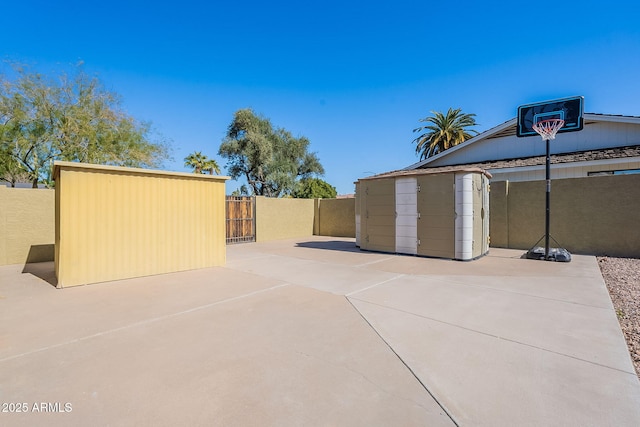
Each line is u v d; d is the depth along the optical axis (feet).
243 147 77.66
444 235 27.84
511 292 16.81
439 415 6.95
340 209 52.65
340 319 13.00
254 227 45.62
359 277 20.97
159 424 6.70
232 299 15.99
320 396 7.69
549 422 6.68
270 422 6.76
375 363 9.29
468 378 8.42
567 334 11.21
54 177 21.21
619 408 7.12
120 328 12.14
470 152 49.96
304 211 53.72
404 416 6.93
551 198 31.45
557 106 31.65
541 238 31.07
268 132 82.33
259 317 13.30
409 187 30.12
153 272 22.09
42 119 39.09
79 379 8.49
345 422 6.75
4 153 37.19
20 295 16.93
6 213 26.66
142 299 16.08
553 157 40.14
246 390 7.97
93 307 14.78
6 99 36.78
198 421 6.79
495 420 6.76
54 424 6.68
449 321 12.61
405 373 8.71
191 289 18.04
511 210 33.76
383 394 7.75
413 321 12.66
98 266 19.77
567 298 15.57
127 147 45.73
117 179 20.65
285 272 22.86
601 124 39.19
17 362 9.45
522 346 10.29
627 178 27.66
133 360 9.56
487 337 11.02
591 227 29.35
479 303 14.94
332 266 25.16
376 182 32.83
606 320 12.51
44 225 28.48
